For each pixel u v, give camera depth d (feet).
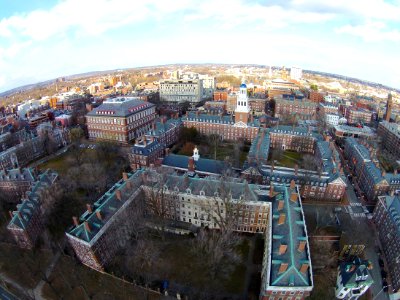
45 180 361.51
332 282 258.78
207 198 304.30
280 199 280.51
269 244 233.35
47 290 244.42
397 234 276.21
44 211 322.14
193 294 239.09
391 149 607.78
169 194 318.45
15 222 278.46
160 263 270.26
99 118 579.48
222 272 260.01
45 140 533.96
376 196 381.19
